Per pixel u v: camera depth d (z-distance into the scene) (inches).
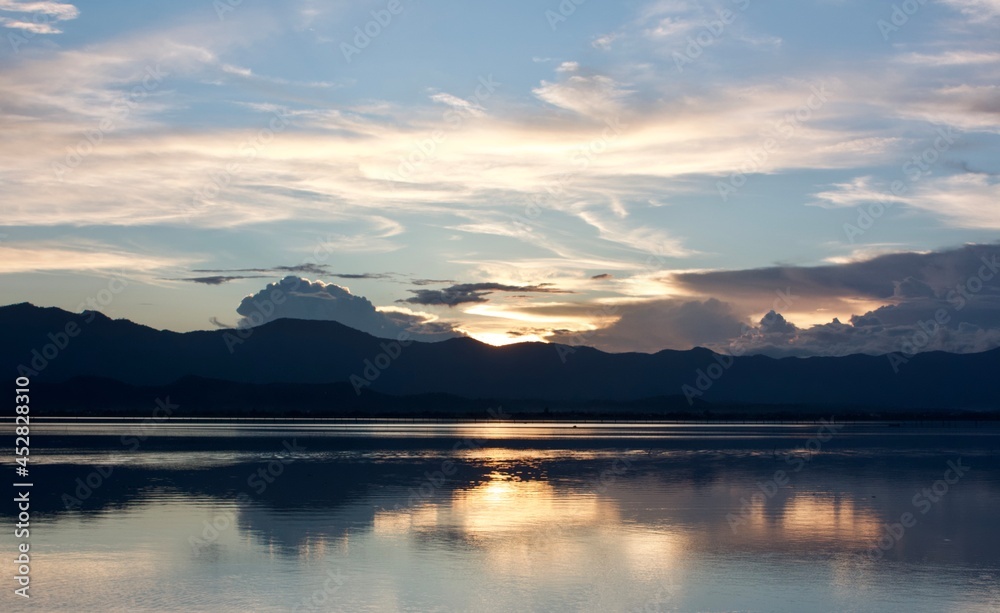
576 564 948.6
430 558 973.8
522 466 2150.6
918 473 1994.3
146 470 1972.2
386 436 3951.8
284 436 3880.4
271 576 884.6
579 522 1220.5
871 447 3166.8
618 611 773.3
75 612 758.5
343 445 3095.5
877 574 910.4
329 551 1009.5
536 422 7450.8
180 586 844.0
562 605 789.2
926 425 7145.7
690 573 909.8
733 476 1895.9
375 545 1046.4
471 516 1270.9
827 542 1079.6
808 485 1705.2
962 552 1023.6
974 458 2539.4
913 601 808.9
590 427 5871.1
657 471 2016.5
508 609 774.5
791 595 828.0
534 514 1293.1
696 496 1518.2
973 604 799.7
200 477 1812.3
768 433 4771.2
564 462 2293.3
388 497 1482.5
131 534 1111.0
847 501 1456.7
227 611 759.1
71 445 2989.7
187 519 1229.7
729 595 826.8
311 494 1518.2
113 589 832.9
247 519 1230.3
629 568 930.7
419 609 772.0
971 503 1439.5
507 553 1003.3
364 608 773.3
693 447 3097.9
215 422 6761.8
